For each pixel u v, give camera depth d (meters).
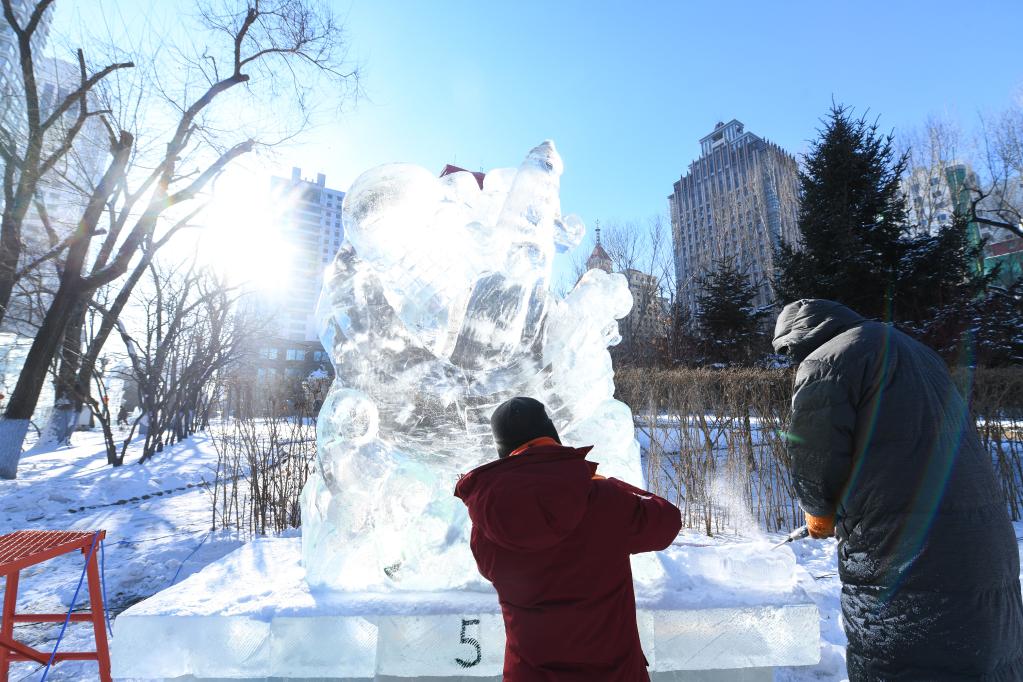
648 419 7.25
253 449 6.37
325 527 2.24
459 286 2.31
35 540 2.40
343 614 1.95
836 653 2.86
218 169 11.37
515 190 2.31
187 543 5.09
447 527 2.25
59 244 10.72
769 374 7.34
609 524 1.45
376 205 2.11
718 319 17.39
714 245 27.25
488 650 1.94
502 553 1.46
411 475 2.29
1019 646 1.60
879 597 1.68
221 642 1.93
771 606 1.98
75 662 2.93
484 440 2.39
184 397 14.55
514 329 2.30
